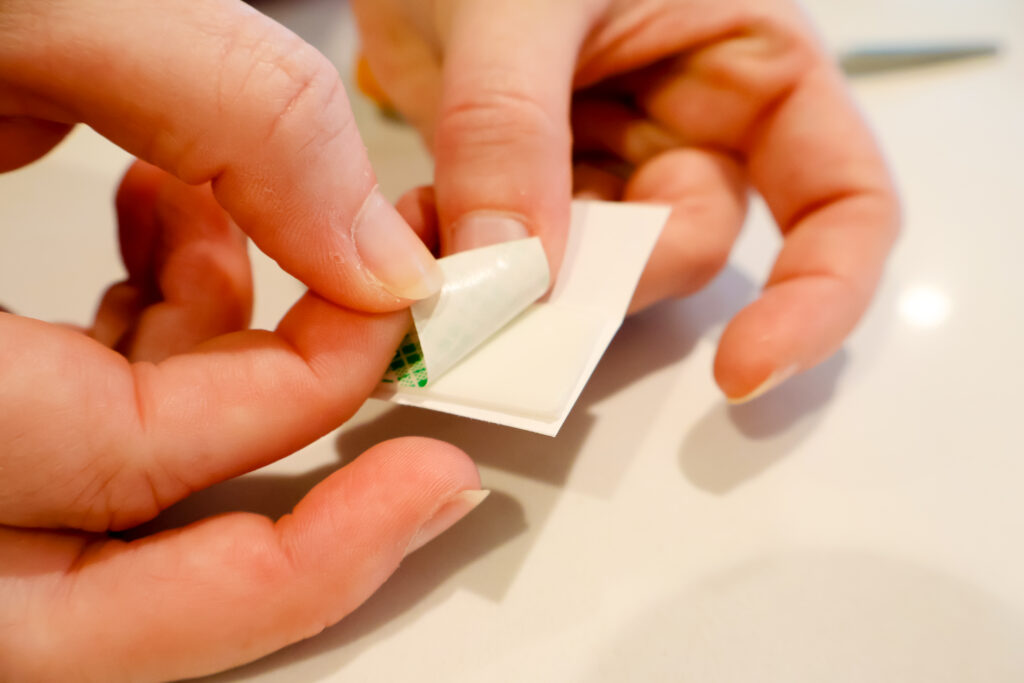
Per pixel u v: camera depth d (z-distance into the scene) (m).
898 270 0.22
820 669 0.16
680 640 0.16
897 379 0.20
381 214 0.17
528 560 0.17
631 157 0.24
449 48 0.19
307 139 0.16
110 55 0.15
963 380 0.20
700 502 0.18
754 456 0.19
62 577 0.16
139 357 0.19
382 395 0.17
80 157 0.27
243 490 0.18
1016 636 0.17
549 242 0.18
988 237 0.23
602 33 0.21
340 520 0.16
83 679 0.16
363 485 0.16
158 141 0.16
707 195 0.21
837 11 0.37
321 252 0.16
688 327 0.21
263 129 0.16
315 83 0.16
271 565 0.16
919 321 0.21
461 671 0.16
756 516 0.18
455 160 0.18
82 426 0.16
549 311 0.18
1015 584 0.17
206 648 0.16
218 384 0.16
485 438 0.19
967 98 0.28
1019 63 0.31
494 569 0.17
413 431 0.19
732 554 0.17
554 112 0.18
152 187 0.20
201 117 0.16
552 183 0.18
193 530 0.16
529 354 0.17
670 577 0.17
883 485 0.18
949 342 0.20
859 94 0.30
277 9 0.39
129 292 0.20
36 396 0.15
